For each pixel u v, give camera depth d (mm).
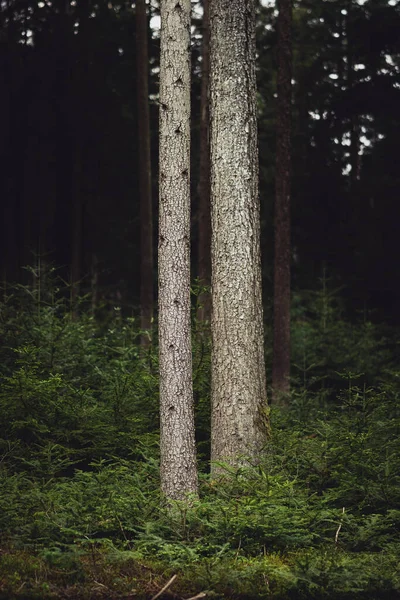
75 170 26188
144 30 20578
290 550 7547
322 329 17844
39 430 9180
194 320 10727
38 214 26953
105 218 27125
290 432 9609
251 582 6746
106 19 26766
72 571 6566
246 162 9617
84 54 26594
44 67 26656
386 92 23219
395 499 8297
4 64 26859
